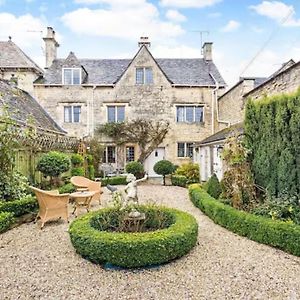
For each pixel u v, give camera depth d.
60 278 4.54
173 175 17.86
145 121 21.19
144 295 4.02
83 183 10.85
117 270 4.81
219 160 13.60
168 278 4.52
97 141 19.88
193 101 21.47
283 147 7.42
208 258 5.30
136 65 21.33
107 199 11.99
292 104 7.19
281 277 4.53
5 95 13.13
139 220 6.06
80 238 5.15
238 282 4.38
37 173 11.64
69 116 21.09
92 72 22.17
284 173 7.33
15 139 9.07
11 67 19.88
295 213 6.59
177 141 21.44
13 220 7.37
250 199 7.96
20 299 3.92
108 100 21.20
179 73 22.47
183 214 6.38
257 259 5.24
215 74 22.38
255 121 8.61
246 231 6.46
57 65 22.08
